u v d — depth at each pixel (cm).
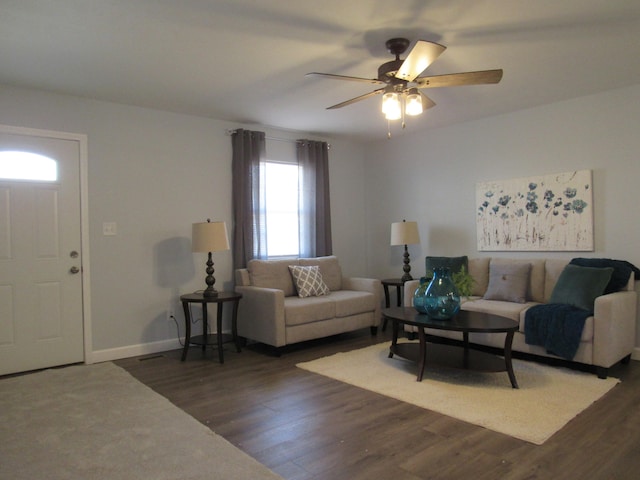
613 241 398
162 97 396
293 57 311
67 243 387
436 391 308
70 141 388
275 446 231
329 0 238
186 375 355
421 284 363
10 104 362
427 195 546
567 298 362
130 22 259
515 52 308
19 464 216
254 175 492
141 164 425
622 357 347
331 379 338
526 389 308
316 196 552
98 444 236
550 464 209
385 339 470
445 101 425
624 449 223
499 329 305
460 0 240
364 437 241
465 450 224
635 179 385
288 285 478
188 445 234
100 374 359
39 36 275
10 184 362
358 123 499
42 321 374
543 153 441
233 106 427
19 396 309
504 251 473
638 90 382
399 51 290
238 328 452
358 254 611
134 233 420
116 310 409
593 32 279
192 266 455
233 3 240
